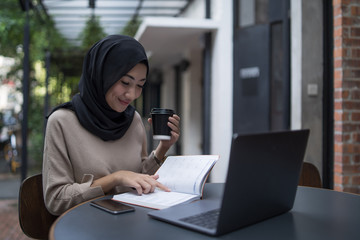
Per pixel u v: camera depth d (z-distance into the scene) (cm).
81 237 101
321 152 388
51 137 164
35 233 161
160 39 647
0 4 835
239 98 541
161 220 116
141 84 171
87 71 173
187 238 101
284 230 109
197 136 786
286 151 117
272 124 503
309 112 387
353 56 354
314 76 389
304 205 141
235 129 545
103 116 171
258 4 519
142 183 147
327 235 105
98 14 766
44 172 161
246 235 104
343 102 352
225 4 556
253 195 109
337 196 158
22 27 850
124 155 182
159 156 188
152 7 721
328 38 388
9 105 1319
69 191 150
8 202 604
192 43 689
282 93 493
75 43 907
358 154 356
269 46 503
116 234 104
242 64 537
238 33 543
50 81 1070
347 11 351
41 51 930
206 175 149
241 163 101
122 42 165
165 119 167
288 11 461
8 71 1086
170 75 1055
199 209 127
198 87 781
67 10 746
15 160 905
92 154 169
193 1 698
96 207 132
